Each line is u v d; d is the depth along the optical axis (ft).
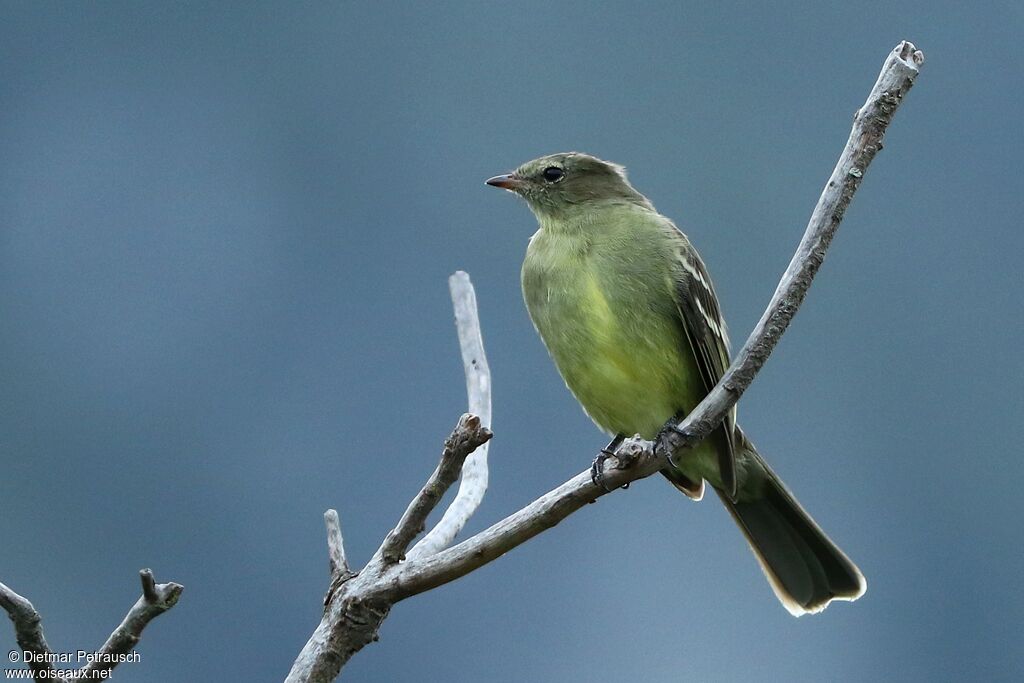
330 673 16.67
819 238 18.53
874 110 18.25
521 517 17.35
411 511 16.83
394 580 16.81
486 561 17.10
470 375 20.53
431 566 16.89
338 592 16.92
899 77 18.20
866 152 18.33
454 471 16.70
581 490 17.52
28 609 15.38
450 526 18.63
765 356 18.60
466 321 20.95
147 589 15.35
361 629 16.80
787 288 18.62
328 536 17.39
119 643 15.39
